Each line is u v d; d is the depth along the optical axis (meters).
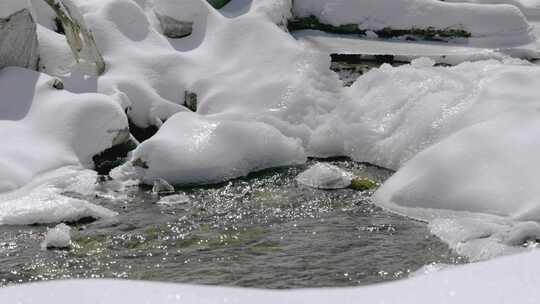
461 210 9.63
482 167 9.89
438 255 8.55
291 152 12.46
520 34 16.66
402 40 16.78
